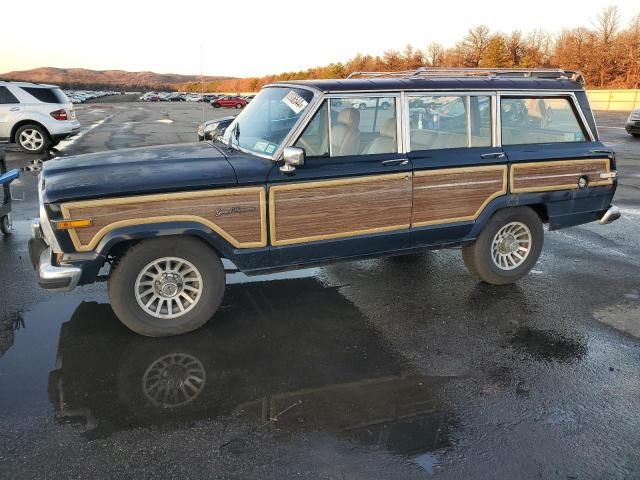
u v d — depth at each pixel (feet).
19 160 41.83
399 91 14.92
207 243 13.43
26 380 11.48
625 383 11.85
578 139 17.90
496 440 9.80
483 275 17.16
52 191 11.83
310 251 14.33
